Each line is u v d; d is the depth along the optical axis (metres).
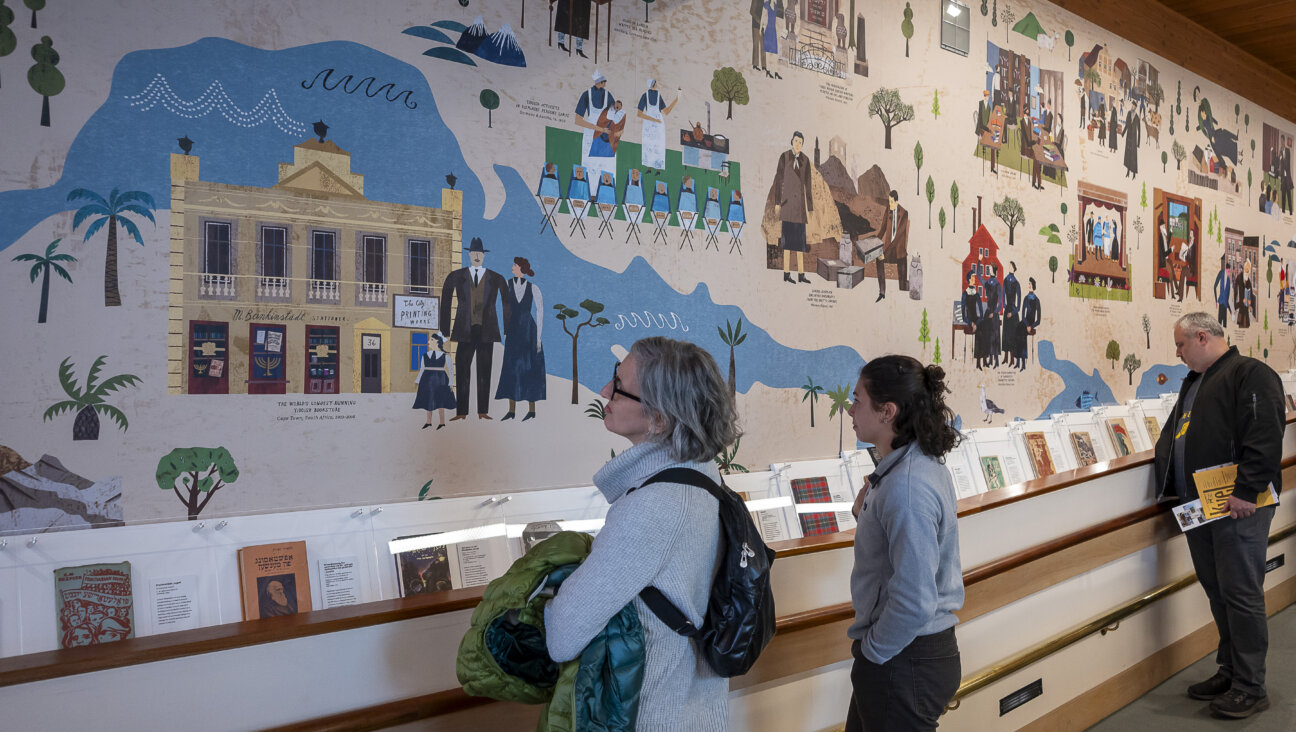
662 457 1.50
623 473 1.53
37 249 2.00
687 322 3.22
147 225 2.14
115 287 2.09
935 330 4.20
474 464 2.68
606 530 1.39
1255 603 3.47
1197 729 3.39
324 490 2.39
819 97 3.70
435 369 2.60
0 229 1.95
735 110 3.38
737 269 3.38
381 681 1.74
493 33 2.73
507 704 1.88
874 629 1.90
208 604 2.05
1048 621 3.20
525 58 2.80
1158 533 3.82
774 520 3.23
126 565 1.97
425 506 2.44
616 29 3.03
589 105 2.96
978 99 4.46
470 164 2.68
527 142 2.80
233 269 2.26
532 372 2.81
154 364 2.15
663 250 3.15
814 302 3.66
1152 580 3.85
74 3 2.04
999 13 4.58
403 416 2.54
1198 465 3.64
